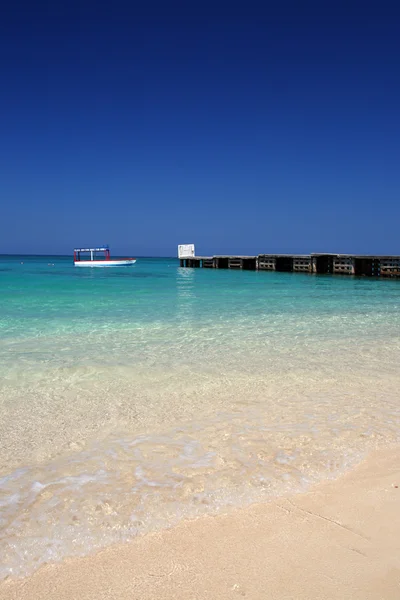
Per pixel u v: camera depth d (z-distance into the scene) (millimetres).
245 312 12375
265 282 26234
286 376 5969
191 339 8438
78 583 2166
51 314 11680
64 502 2893
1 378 5773
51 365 6422
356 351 7496
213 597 2051
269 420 4383
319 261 36406
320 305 14203
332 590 2082
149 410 4676
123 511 2785
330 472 3293
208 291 19641
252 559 2322
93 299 15758
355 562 2281
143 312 12227
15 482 3162
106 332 9094
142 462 3471
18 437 3977
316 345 7957
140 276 34156
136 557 2357
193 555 2367
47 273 39812
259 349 7609
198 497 2943
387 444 3801
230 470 3320
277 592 2078
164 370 6219
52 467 3396
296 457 3539
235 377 5906
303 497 2945
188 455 3588
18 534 2559
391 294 18359
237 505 2854
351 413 4578
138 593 2088
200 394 5215
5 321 10422
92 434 4047
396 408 4738
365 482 3145
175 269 50219
